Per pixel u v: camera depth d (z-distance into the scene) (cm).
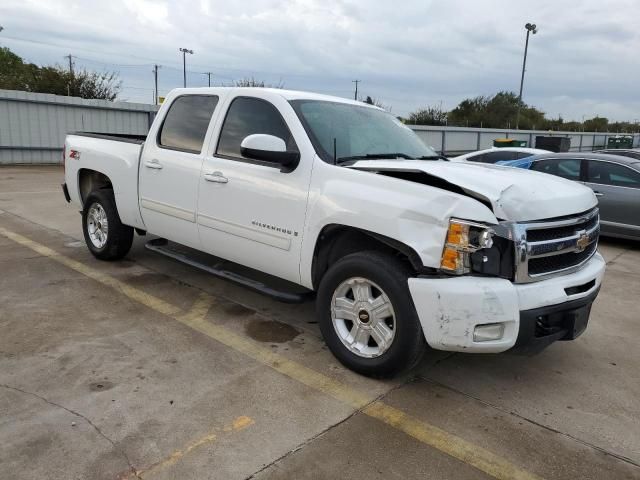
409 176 355
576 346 449
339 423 315
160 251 541
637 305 565
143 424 302
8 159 1914
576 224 361
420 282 325
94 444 281
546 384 378
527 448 300
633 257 805
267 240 418
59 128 2025
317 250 389
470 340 318
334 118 437
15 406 313
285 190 401
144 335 423
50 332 418
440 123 5144
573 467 285
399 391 356
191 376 361
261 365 382
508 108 6112
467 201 319
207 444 287
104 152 586
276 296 420
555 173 926
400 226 332
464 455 291
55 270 583
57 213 930
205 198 465
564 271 355
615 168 871
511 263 321
